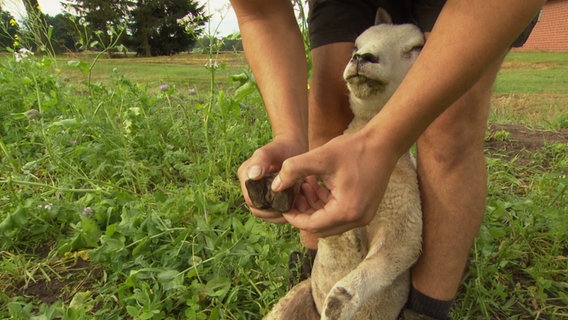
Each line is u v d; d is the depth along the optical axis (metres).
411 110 0.54
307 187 0.64
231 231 1.15
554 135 1.95
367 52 0.75
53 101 1.61
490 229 1.08
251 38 0.81
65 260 1.12
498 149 1.77
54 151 1.46
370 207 0.56
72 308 0.89
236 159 1.51
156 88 2.81
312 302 0.90
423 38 0.80
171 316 0.94
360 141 0.55
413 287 0.86
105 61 4.27
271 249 1.05
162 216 1.15
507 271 1.08
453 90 0.53
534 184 1.42
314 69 0.96
